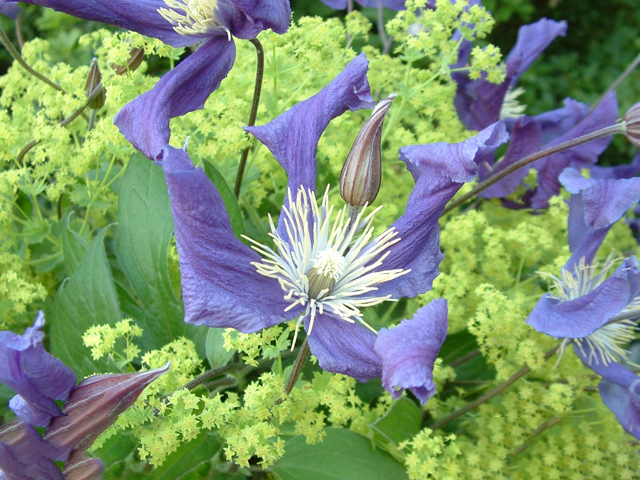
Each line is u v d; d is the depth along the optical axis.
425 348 0.13
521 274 0.27
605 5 0.66
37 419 0.14
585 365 0.21
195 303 0.14
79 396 0.14
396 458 0.20
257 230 0.24
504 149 0.30
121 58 0.20
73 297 0.19
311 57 0.21
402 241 0.16
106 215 0.26
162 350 0.17
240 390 0.22
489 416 0.21
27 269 0.23
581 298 0.18
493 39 0.62
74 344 0.19
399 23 0.23
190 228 0.13
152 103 0.17
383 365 0.13
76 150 0.21
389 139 0.24
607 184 0.19
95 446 0.16
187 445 0.18
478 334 0.20
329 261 0.16
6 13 0.20
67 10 0.17
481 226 0.24
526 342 0.20
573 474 0.21
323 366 0.15
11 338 0.13
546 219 0.26
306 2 0.54
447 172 0.15
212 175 0.19
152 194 0.20
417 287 0.16
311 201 0.17
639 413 0.18
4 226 0.22
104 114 0.25
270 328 0.17
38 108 0.28
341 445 0.19
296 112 0.17
